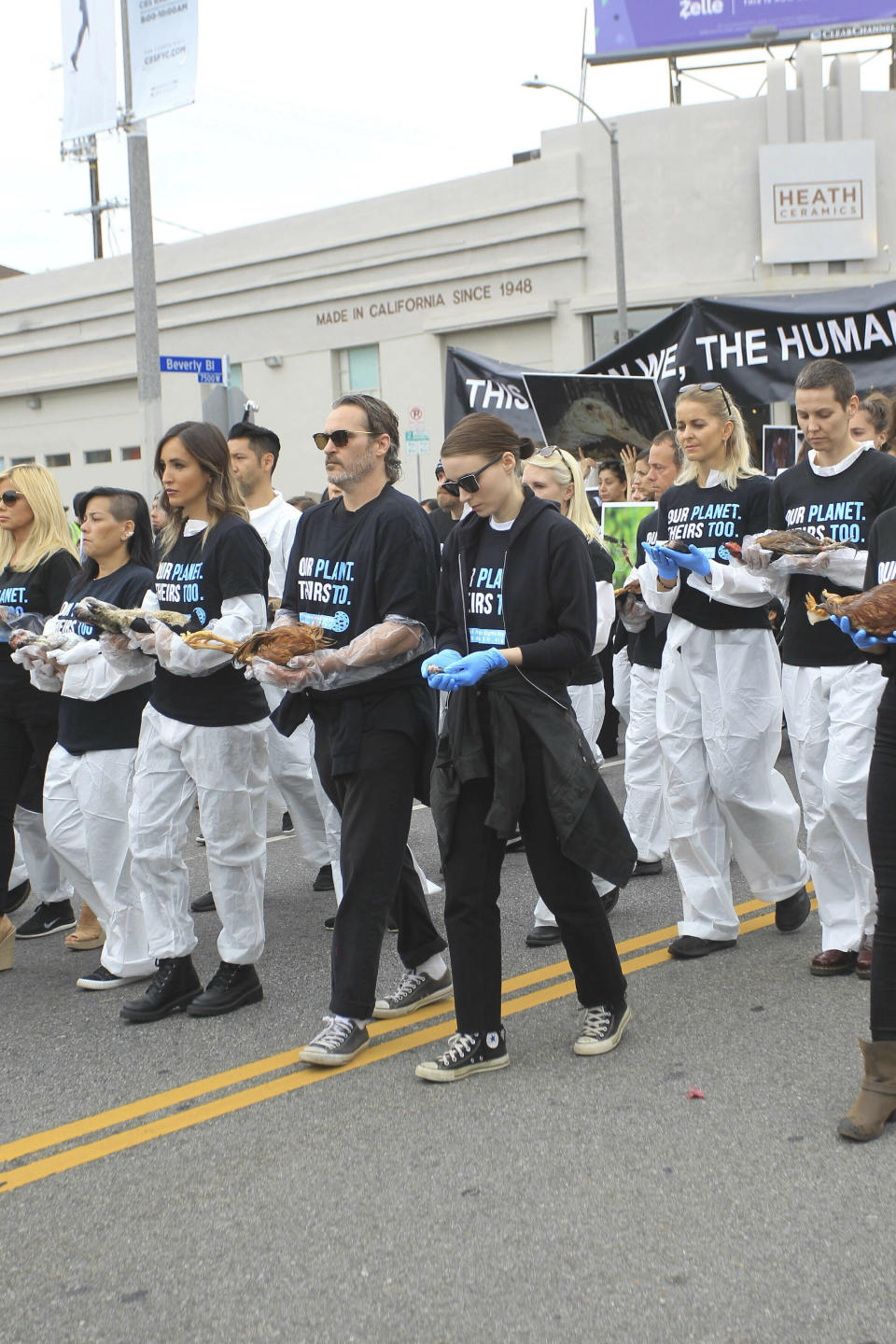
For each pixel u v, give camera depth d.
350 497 4.16
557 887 3.88
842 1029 4.02
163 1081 3.97
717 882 4.85
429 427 24.89
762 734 4.79
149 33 11.62
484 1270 2.78
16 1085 4.02
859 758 4.36
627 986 4.46
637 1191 3.08
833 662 4.48
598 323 22.80
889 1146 3.23
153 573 4.93
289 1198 3.16
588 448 9.02
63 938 5.72
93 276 29.06
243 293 26.91
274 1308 2.70
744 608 4.73
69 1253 2.97
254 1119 3.64
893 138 21.50
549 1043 4.07
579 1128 3.43
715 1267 2.73
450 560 3.98
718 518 4.91
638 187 22.02
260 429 6.34
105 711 4.75
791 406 20.17
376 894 4.02
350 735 4.00
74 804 4.89
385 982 4.79
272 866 6.82
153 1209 3.15
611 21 25.67
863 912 4.47
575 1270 2.75
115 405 29.55
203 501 4.43
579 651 3.74
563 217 22.64
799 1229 2.87
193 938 4.61
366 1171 3.27
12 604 5.43
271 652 3.91
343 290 25.45
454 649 3.96
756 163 21.50
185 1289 2.79
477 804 3.81
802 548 4.37
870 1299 2.60
